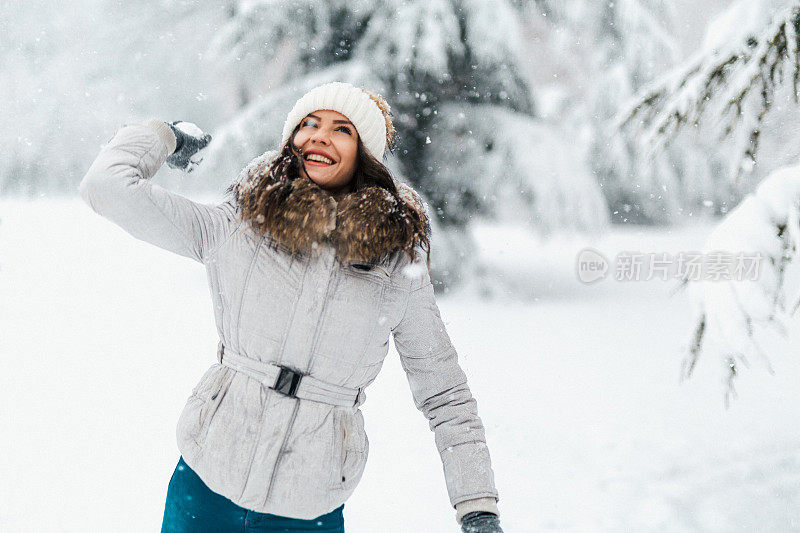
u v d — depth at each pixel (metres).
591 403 5.57
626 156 12.66
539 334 8.70
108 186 1.44
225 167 10.73
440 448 1.73
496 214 11.34
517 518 3.42
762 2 3.33
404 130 11.12
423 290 1.71
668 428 4.90
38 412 4.81
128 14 15.55
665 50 12.98
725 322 3.07
